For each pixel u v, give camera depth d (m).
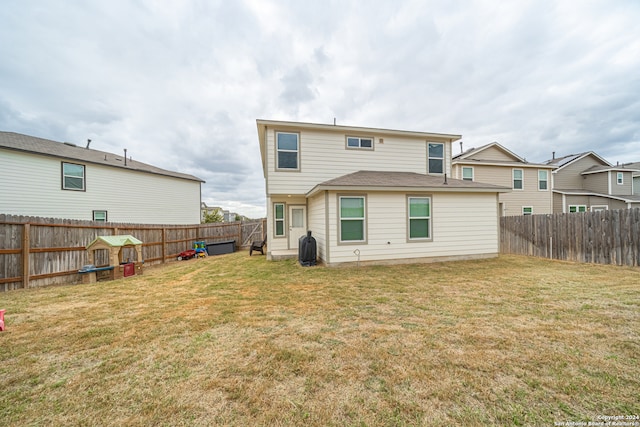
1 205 9.99
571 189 19.09
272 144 9.16
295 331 3.21
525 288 4.99
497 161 16.22
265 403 1.95
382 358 2.54
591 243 7.71
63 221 6.57
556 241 8.64
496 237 8.83
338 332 3.15
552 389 2.04
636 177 18.92
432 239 8.24
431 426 1.71
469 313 3.70
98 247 6.70
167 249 10.95
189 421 1.79
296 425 1.74
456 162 15.56
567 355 2.52
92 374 2.36
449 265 7.60
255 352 2.70
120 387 2.17
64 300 4.70
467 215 8.55
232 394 2.05
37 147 11.27
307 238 7.75
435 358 2.52
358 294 4.76
